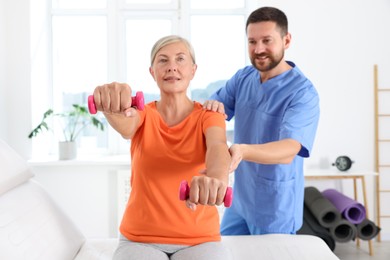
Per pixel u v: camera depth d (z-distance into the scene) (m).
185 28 3.64
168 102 1.35
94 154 3.70
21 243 1.40
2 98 3.22
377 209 3.49
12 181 1.58
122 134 1.21
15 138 3.32
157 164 1.30
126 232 1.38
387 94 3.46
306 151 1.61
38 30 3.45
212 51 3.71
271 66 1.73
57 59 3.71
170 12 3.67
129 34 3.71
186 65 1.33
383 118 3.47
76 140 3.73
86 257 1.67
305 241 1.80
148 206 1.33
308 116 1.65
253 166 1.83
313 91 1.73
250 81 1.91
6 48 3.28
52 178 3.26
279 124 1.75
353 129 3.46
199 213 1.36
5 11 3.26
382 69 3.45
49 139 3.68
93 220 3.29
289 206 1.82
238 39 3.71
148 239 1.34
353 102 3.45
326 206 2.96
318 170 3.31
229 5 3.69
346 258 3.11
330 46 3.42
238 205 1.96
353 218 3.10
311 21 3.40
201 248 1.31
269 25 1.67
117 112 0.98
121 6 3.64
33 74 3.37
